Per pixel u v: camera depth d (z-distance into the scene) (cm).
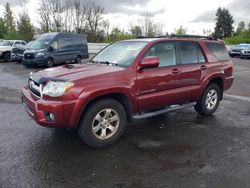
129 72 471
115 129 466
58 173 373
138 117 496
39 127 539
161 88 517
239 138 506
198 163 406
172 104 555
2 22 4950
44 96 423
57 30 4756
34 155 423
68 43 1812
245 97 871
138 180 359
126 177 365
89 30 5019
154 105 515
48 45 1681
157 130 540
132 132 527
